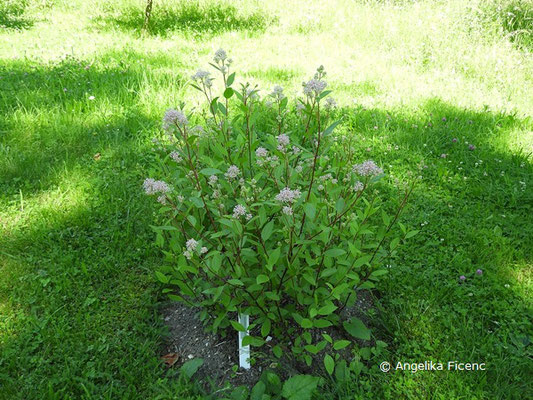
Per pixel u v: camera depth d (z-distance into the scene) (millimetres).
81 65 6020
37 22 8906
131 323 2637
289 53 7090
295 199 2062
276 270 2199
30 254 3102
